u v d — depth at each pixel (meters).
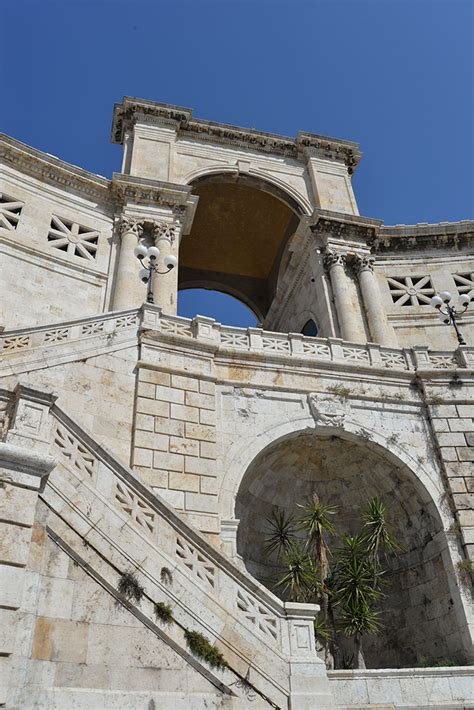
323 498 15.12
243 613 7.36
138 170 25.61
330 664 11.29
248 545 14.25
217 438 12.62
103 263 22.33
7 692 5.46
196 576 7.31
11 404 7.48
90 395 11.73
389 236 27.02
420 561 13.70
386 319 24.94
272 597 7.61
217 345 13.53
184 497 11.40
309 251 26.84
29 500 6.40
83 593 6.47
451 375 15.07
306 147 30.19
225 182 28.27
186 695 6.42
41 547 6.43
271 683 6.89
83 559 6.64
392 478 14.32
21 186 21.98
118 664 6.27
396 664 13.49
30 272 20.33
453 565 12.57
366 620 11.16
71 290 20.92
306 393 13.92
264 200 30.75
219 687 6.67
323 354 14.88
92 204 23.58
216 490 11.76
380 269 26.69
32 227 21.30
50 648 5.98
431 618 13.02
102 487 7.38
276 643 7.29
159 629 6.68
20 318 19.23
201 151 28.38
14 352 11.41
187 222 24.75
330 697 6.96
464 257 27.12
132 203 23.75
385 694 8.22
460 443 14.14
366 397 14.31
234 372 13.59
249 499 14.39
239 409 13.20
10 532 6.12
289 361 14.10
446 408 14.62
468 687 8.53
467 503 13.30
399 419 14.36
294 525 14.80
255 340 14.38
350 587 11.66
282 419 13.36
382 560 14.83
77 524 6.79
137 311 13.66
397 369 14.93
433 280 26.41
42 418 7.11
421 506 13.84
